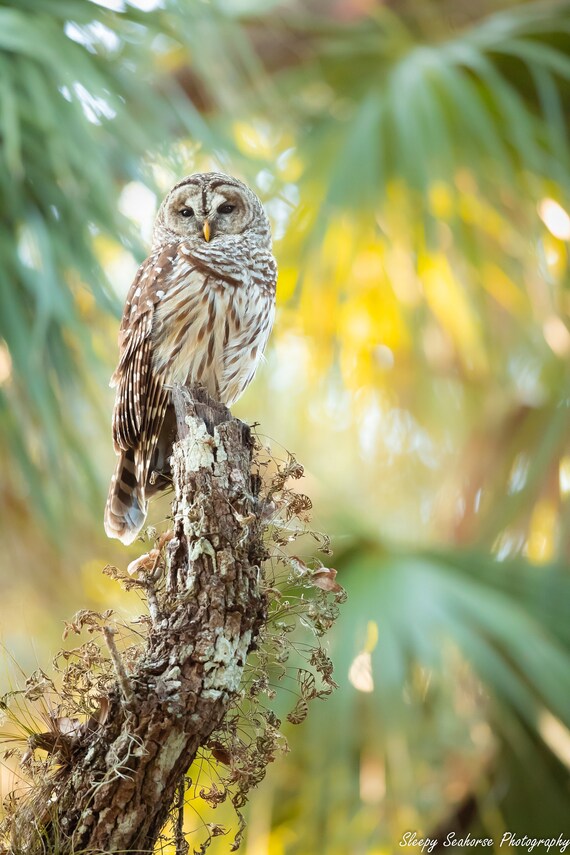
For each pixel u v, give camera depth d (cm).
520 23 1310
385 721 867
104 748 506
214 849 854
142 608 621
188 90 1269
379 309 1280
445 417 1337
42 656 873
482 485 1246
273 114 1377
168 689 505
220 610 529
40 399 877
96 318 982
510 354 1290
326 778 873
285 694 848
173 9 1057
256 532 558
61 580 959
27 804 518
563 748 925
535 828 986
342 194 1149
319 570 561
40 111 914
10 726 599
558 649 975
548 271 1172
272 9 1362
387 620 907
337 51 1384
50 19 984
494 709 968
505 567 1038
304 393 1292
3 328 887
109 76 1018
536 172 1186
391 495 1327
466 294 1240
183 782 531
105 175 927
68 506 938
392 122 1181
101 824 497
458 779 989
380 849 910
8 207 905
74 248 923
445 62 1231
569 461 1194
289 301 1145
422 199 1131
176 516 561
